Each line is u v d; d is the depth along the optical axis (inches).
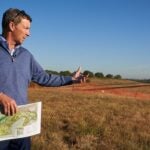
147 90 1008.2
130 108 376.5
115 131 222.8
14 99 83.7
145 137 207.9
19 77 84.7
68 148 184.1
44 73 90.4
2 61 83.5
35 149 173.8
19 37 85.0
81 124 236.7
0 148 85.0
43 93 608.4
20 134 77.8
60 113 305.3
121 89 1002.7
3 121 76.2
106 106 384.8
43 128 226.2
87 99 485.4
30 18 86.4
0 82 83.0
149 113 340.8
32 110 78.7
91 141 198.1
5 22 84.6
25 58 86.5
